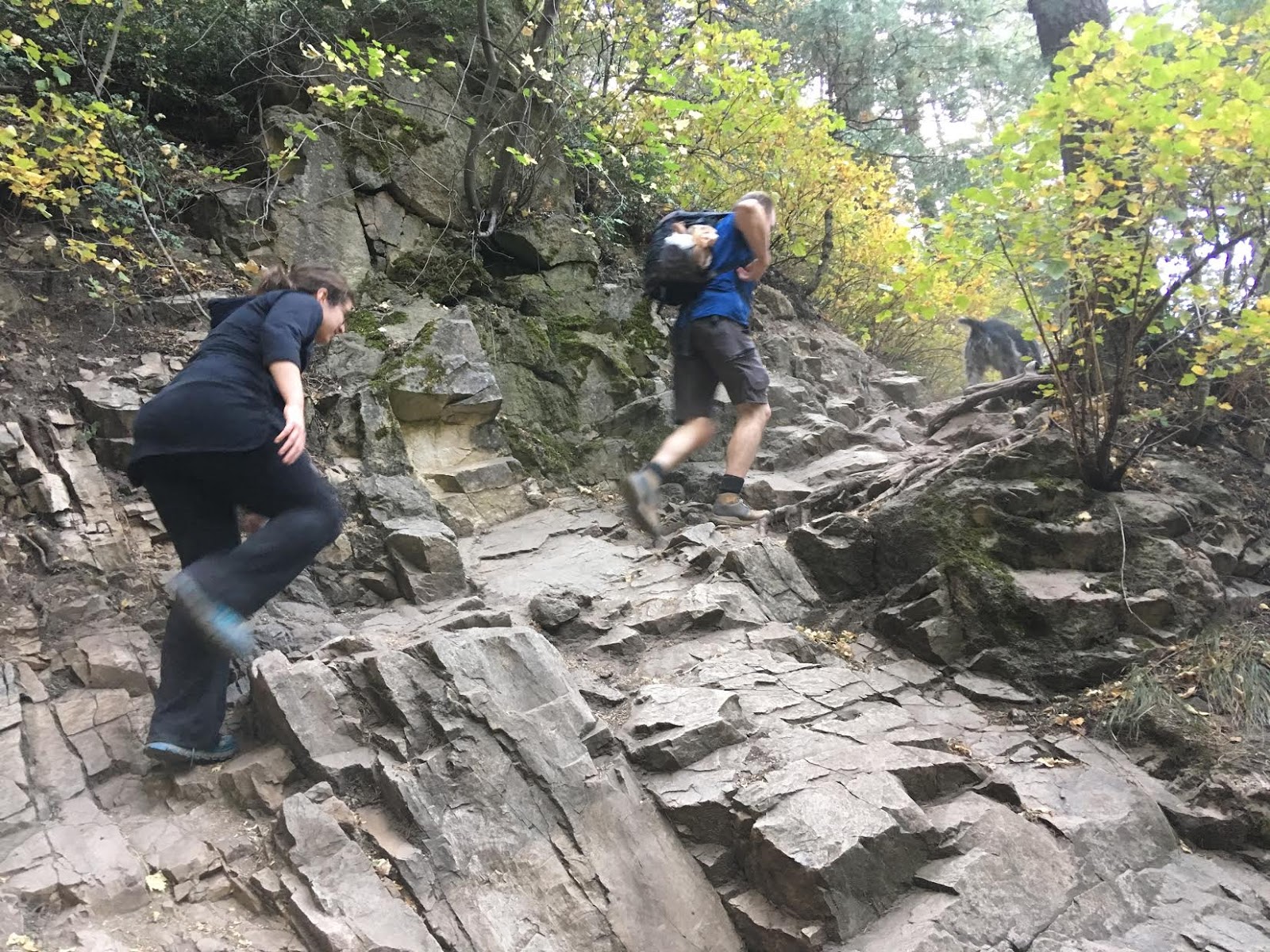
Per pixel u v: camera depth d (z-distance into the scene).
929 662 4.15
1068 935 2.71
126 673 3.32
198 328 5.37
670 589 4.39
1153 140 3.98
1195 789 3.38
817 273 10.39
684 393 4.51
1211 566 4.35
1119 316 4.81
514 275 7.25
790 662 3.88
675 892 2.84
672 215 4.62
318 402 5.27
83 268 5.23
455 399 5.57
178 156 5.85
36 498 3.98
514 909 2.67
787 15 12.66
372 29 7.20
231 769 3.00
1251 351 4.84
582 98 7.72
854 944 2.61
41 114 4.88
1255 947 2.71
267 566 2.99
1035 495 4.49
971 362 9.67
